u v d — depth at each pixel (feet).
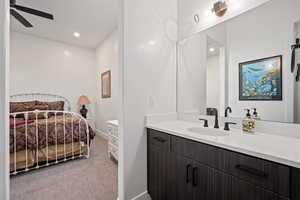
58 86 13.42
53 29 11.19
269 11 3.84
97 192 5.54
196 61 5.60
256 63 4.09
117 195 5.38
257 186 2.49
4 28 2.94
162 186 4.56
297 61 3.43
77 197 5.25
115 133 7.83
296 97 3.45
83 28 11.02
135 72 4.88
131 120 4.81
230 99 4.67
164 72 5.80
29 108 10.59
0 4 2.91
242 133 3.95
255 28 4.10
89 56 15.05
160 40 5.64
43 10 8.75
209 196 3.26
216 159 3.13
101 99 13.74
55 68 13.28
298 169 2.07
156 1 5.51
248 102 4.26
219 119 4.96
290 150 2.53
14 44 11.55
